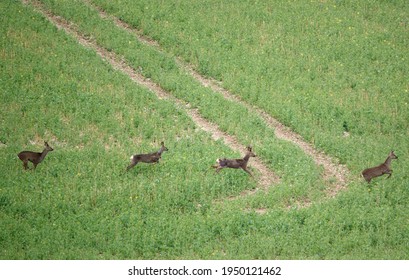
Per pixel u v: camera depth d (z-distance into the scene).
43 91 141.00
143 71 150.62
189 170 120.38
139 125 133.00
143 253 101.12
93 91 142.12
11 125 129.88
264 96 143.50
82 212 108.69
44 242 100.69
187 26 166.50
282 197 115.12
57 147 125.62
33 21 164.12
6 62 149.00
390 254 102.12
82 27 163.88
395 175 120.94
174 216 109.69
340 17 174.38
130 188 114.56
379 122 138.12
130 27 167.25
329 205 113.44
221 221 107.31
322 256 101.88
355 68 156.12
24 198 110.56
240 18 171.50
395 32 170.25
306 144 132.25
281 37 165.38
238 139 131.50
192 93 143.00
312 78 152.50
